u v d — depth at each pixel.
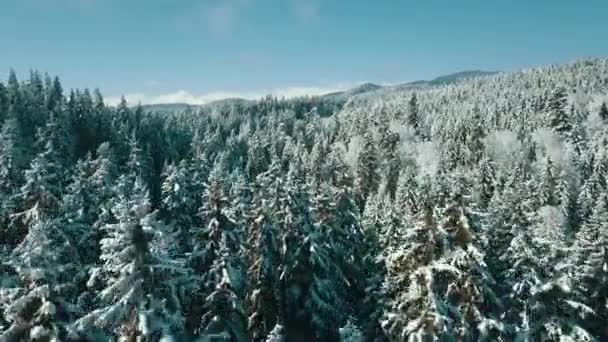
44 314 21.17
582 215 74.38
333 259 37.97
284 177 37.47
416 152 123.75
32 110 104.44
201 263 33.59
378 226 43.62
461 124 127.75
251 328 34.88
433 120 164.50
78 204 43.06
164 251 21.03
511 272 34.53
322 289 35.38
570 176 91.69
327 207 38.91
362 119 148.50
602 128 125.19
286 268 35.62
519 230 34.69
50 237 26.34
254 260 35.56
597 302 39.88
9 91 110.94
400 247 28.91
